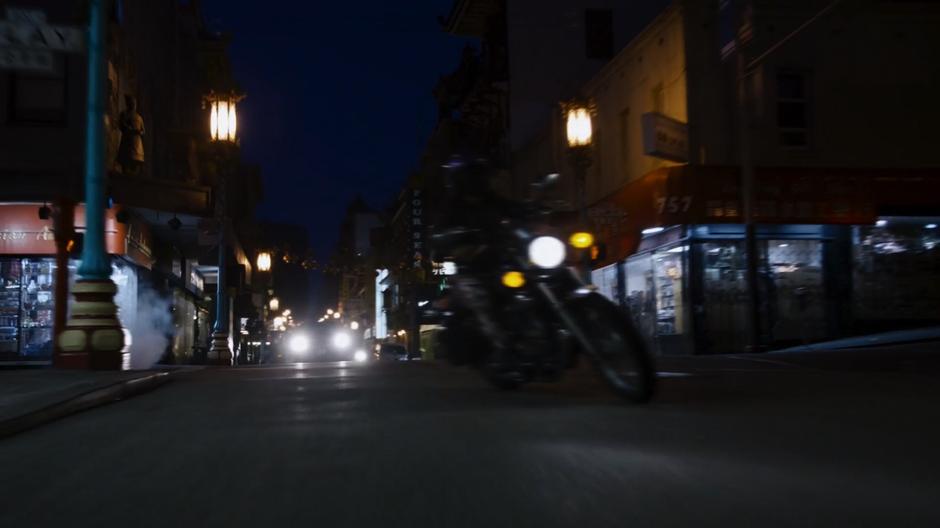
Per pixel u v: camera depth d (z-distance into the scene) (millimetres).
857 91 21875
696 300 21797
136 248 22594
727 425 5621
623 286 26578
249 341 51531
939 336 18859
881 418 5914
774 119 21500
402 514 3537
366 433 5574
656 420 5840
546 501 3682
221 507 3754
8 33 11148
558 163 29984
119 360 12531
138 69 25234
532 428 5570
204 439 5602
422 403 7125
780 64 21516
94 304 12516
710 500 3664
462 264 7699
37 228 20891
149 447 5391
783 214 21156
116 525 3539
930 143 22062
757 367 10984
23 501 4051
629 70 25109
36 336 21328
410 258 43031
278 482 4195
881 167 21828
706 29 22031
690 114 21719
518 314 7168
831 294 22078
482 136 38375
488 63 36688
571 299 6691
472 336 7973
